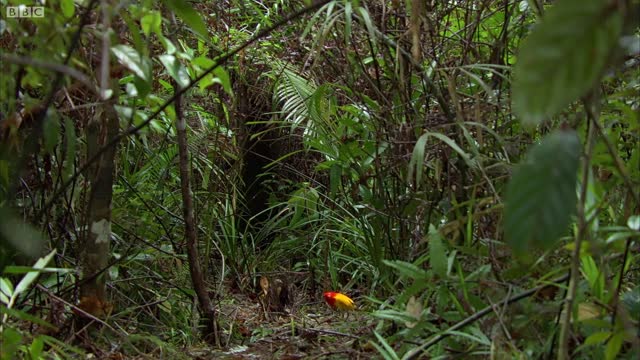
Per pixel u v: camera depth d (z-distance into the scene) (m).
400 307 2.50
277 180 4.95
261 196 5.00
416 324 2.12
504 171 2.34
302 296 3.78
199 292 2.86
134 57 1.81
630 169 1.77
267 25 3.72
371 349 2.54
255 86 4.25
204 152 4.10
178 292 3.21
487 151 2.51
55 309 2.54
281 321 3.24
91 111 2.52
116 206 3.27
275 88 4.03
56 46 1.76
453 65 2.81
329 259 3.84
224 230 3.91
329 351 2.65
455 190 2.61
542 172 0.94
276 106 4.12
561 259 2.09
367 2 2.94
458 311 2.18
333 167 3.10
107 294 2.91
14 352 1.96
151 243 3.27
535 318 1.93
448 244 2.43
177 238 3.70
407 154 2.68
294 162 4.91
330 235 3.86
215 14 3.74
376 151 2.84
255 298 3.64
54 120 1.80
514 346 1.85
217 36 3.72
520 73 0.81
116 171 3.30
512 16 2.85
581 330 1.88
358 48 3.09
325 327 3.05
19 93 2.10
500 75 2.41
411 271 2.07
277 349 2.77
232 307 3.43
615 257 1.93
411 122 2.70
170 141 3.74
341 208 3.59
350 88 2.96
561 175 0.94
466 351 2.01
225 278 3.90
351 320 3.09
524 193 0.93
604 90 2.44
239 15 4.02
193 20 2.01
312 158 4.77
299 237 4.21
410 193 2.80
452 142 2.23
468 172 2.60
